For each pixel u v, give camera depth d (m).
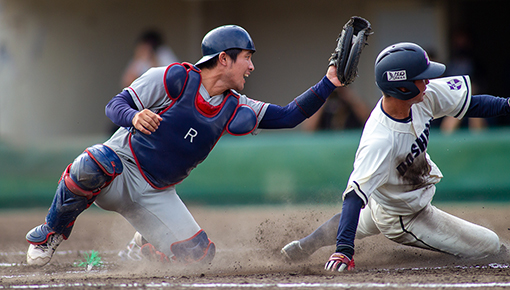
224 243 19.25
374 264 13.93
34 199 32.59
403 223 13.54
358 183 12.27
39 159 32.75
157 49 32.59
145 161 13.18
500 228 20.50
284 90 48.34
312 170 30.97
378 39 46.22
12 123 46.47
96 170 12.60
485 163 29.67
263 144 31.39
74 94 49.59
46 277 13.13
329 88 13.50
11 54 46.75
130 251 16.00
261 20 48.22
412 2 45.78
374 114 12.94
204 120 12.90
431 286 10.59
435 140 30.02
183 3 49.19
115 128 36.47
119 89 50.41
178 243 13.58
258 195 31.34
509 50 45.12
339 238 12.52
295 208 29.05
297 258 14.32
